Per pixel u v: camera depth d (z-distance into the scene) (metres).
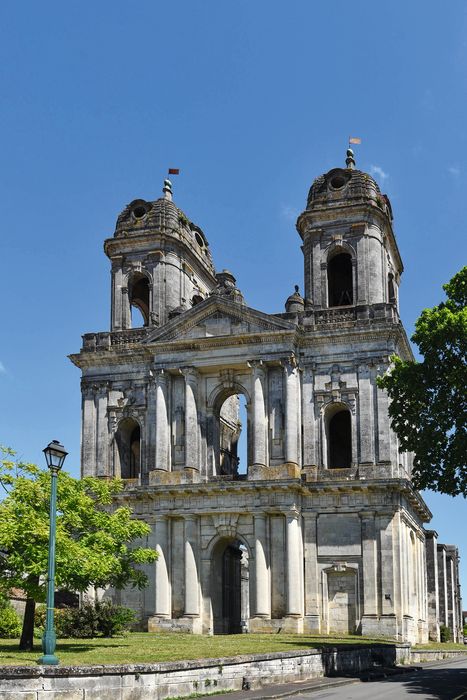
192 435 73.94
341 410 75.81
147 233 81.19
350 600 69.56
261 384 72.94
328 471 71.75
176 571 72.50
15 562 46.41
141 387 78.06
